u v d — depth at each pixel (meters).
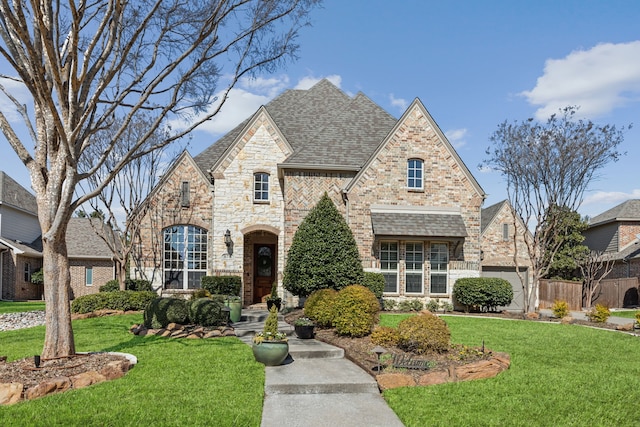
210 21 9.83
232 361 9.86
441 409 7.36
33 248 32.59
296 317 15.74
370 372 9.19
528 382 8.83
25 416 6.60
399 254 19.58
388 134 19.88
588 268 29.64
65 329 9.52
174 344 11.46
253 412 7.02
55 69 8.47
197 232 21.69
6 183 31.86
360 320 12.32
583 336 14.12
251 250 21.84
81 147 9.63
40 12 7.91
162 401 7.32
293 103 24.59
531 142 21.86
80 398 7.39
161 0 9.45
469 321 16.50
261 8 10.69
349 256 17.31
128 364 9.18
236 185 20.92
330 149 20.59
